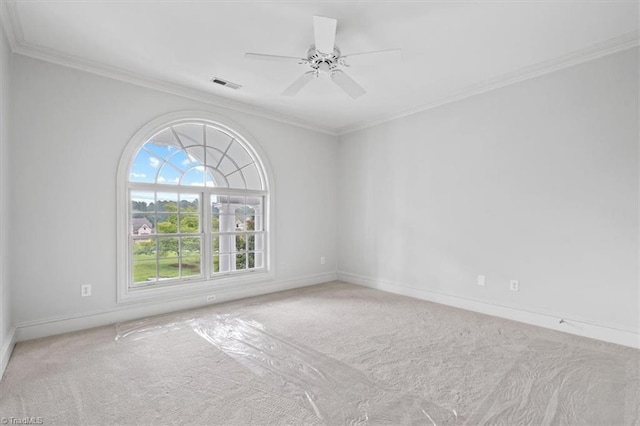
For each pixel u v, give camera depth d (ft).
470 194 11.73
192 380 6.81
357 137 15.97
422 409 5.82
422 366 7.43
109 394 6.26
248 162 14.02
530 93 10.18
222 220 13.21
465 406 5.91
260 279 13.94
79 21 7.65
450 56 9.29
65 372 7.08
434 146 12.85
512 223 10.62
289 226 15.03
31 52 8.75
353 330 9.71
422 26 7.84
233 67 10.05
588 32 8.06
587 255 9.10
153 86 10.96
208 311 11.51
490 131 11.16
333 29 6.59
